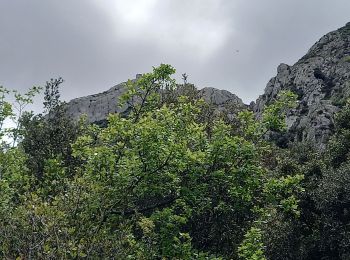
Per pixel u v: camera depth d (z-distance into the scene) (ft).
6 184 38.45
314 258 86.84
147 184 38.32
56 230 23.04
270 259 86.79
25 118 66.64
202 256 35.81
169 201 40.52
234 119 65.41
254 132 45.44
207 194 41.83
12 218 23.52
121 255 25.64
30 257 21.25
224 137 40.73
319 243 84.33
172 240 35.47
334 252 84.69
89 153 38.42
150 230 29.94
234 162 41.22
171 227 36.01
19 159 50.11
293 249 86.43
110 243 25.20
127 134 37.60
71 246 22.67
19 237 22.71
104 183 35.76
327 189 84.84
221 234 46.06
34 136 64.23
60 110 71.05
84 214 27.40
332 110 202.69
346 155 96.02
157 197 43.42
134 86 47.70
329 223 82.53
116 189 36.29
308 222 89.45
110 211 33.63
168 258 35.35
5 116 57.57
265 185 42.24
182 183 40.52
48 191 35.81
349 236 78.95
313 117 202.59
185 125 42.27
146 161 37.17
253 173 41.06
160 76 46.65
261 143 45.93
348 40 317.83
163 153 37.19
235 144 40.06
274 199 42.37
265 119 45.34
